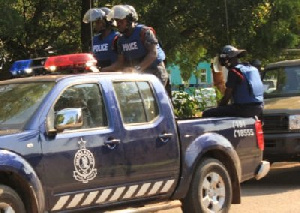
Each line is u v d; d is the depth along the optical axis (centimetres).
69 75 750
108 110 754
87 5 1502
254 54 1769
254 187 1241
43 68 828
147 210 780
